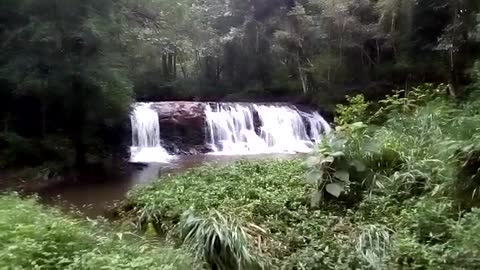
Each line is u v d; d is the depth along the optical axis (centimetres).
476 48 1625
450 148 579
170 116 1795
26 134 1395
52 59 1279
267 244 561
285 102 2372
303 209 665
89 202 931
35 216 535
